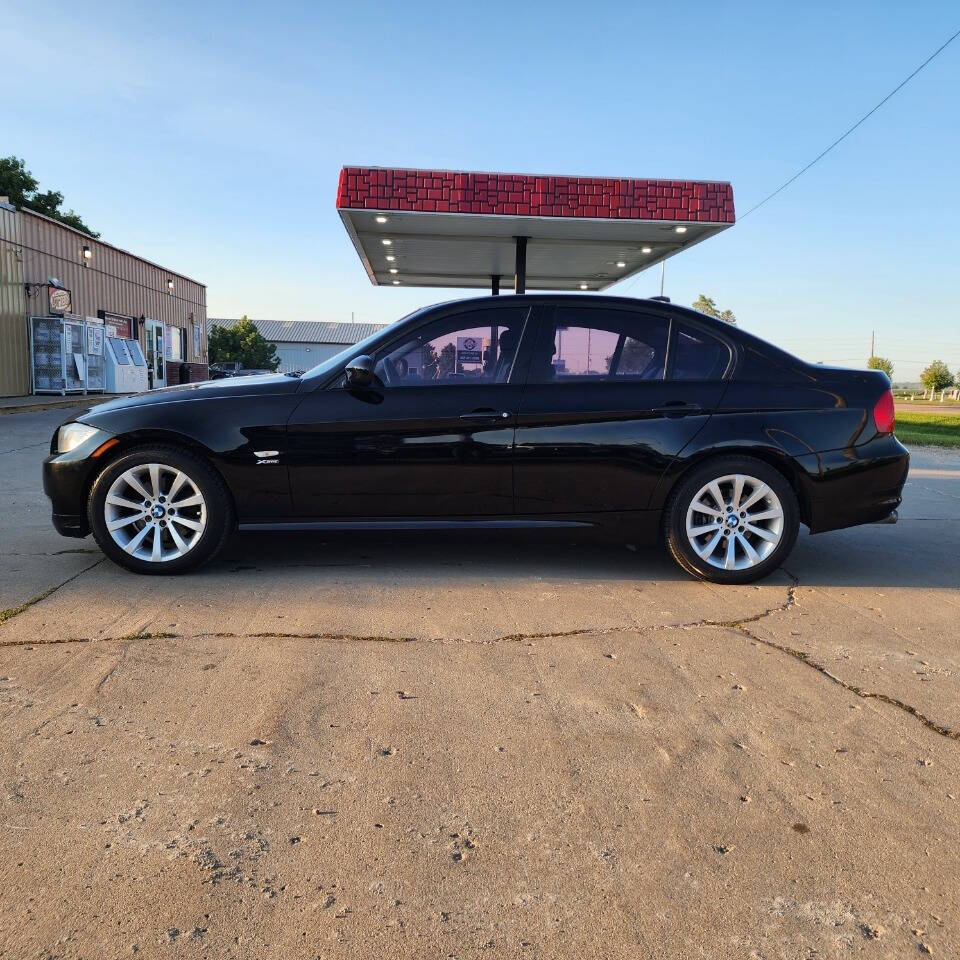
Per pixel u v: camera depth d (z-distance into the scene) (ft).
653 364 14.06
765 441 13.58
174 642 10.30
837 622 11.85
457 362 13.99
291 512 13.70
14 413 50.93
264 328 269.64
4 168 99.66
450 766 7.43
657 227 34.47
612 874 5.95
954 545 17.31
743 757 7.72
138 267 90.68
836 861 6.16
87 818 6.48
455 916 5.47
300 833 6.35
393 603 12.19
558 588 13.28
